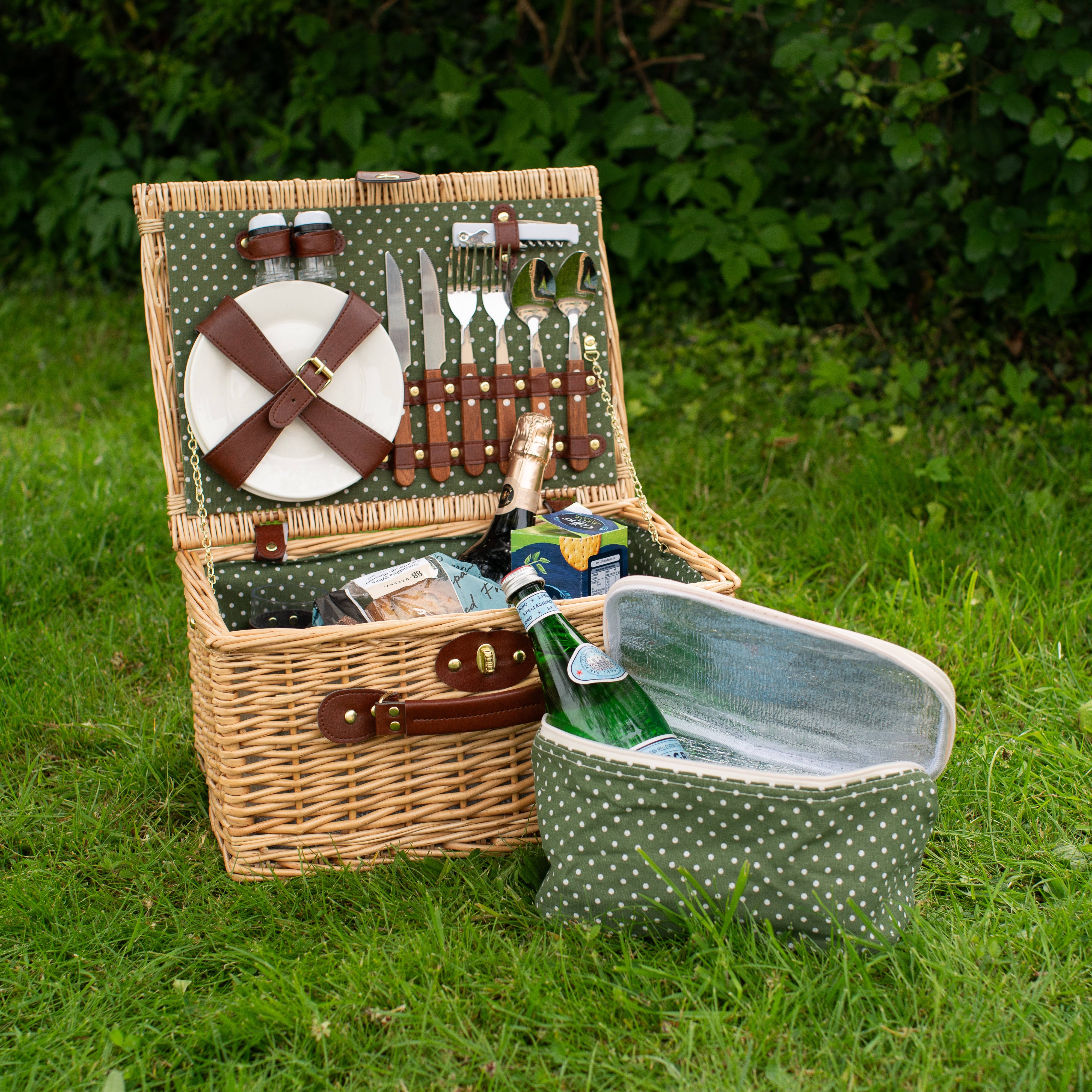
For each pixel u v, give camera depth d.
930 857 1.68
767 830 1.39
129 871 1.68
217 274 1.85
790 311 4.19
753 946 1.41
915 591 2.47
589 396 2.08
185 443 1.87
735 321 4.07
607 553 1.84
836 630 1.49
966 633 2.25
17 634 2.36
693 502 3.04
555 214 2.03
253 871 1.65
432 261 1.97
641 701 1.65
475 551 2.03
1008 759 1.88
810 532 2.80
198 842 1.76
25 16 5.30
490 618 1.63
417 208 1.96
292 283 1.85
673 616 1.60
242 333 1.81
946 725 1.46
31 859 1.70
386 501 2.02
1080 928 1.49
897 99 3.12
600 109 4.30
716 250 3.72
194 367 1.82
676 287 4.15
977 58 3.36
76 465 3.21
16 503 2.97
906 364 3.55
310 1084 1.29
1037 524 2.72
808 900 1.39
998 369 3.67
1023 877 1.63
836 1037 1.31
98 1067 1.31
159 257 1.86
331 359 1.87
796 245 3.80
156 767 1.94
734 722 1.67
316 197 1.91
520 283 2.00
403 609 1.81
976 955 1.45
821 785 1.38
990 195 3.50
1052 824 1.73
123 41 5.14
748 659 1.60
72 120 5.48
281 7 4.37
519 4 4.16
